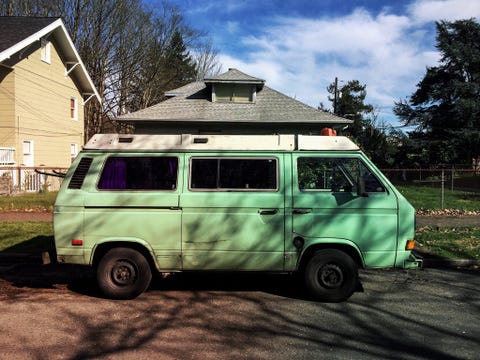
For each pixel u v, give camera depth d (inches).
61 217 228.2
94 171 231.8
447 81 1588.3
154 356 163.0
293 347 172.4
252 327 193.6
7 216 499.2
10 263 319.3
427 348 172.2
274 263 226.2
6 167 709.9
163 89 1695.4
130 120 827.4
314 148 232.2
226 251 225.8
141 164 232.7
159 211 226.5
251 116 840.3
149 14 1519.4
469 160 1503.4
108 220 227.1
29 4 1304.1
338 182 230.8
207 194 226.7
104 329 189.6
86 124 1480.1
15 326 192.5
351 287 225.5
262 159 231.5
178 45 1716.3
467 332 189.3
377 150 1610.5
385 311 216.2
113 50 1469.0
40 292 247.0
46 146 894.4
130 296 230.2
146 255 234.2
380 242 223.1
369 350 170.1
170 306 221.9
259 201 224.8
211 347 171.6
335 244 227.8
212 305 223.9
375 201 224.2
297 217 224.7
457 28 1582.2
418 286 262.8
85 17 1370.6
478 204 632.4
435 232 413.7
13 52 727.7
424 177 1366.9
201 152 232.4
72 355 163.2
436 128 1567.4
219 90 898.1
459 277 285.6
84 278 278.8
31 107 831.1
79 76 1037.8
